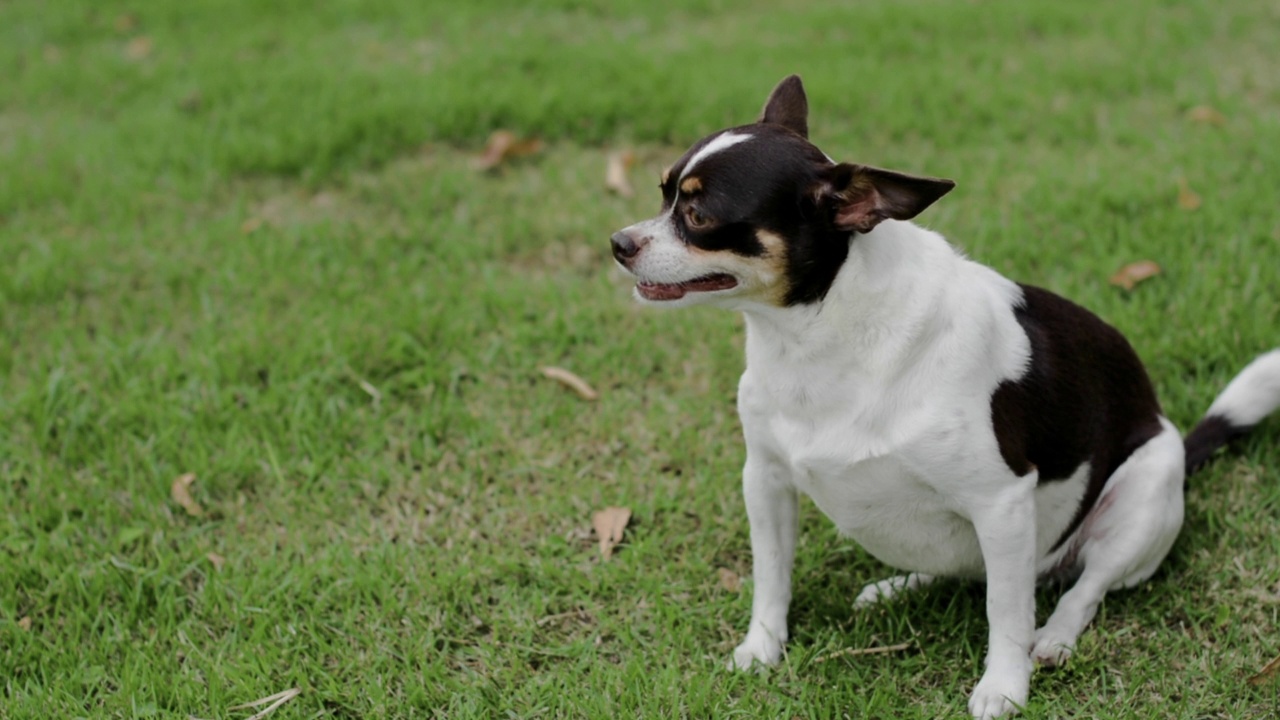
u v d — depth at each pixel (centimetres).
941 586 400
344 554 422
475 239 613
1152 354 485
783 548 378
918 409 328
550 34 869
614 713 354
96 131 748
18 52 883
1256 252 549
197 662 381
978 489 334
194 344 542
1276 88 718
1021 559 341
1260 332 486
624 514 435
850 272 325
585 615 400
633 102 729
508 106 729
